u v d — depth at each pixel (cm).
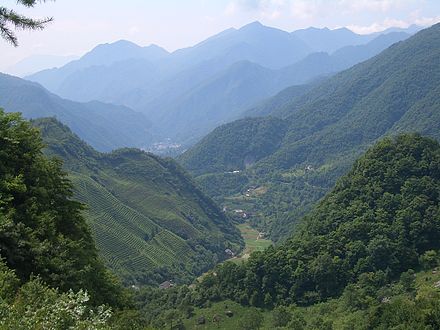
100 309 1538
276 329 6519
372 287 6625
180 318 7919
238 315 7669
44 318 1318
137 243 13950
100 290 2548
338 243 7512
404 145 8288
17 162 2534
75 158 17138
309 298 7250
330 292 7150
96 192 15288
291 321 6606
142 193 17950
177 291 9394
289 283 7575
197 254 15375
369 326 5281
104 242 13188
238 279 8219
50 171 2725
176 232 16388
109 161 19425
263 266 7894
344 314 6334
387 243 7050
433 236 7138
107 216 14588
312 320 6506
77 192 14475
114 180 18025
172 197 18875
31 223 2219
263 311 7506
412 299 5725
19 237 2017
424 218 7206
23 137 2661
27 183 2497
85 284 2250
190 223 17612
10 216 2116
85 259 2461
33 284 1614
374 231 7312
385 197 7706
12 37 2014
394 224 7331
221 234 18362
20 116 2788
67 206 2705
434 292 5681
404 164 7975
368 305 6266
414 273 6794
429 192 7531
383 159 8312
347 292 6619
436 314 4522
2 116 2720
